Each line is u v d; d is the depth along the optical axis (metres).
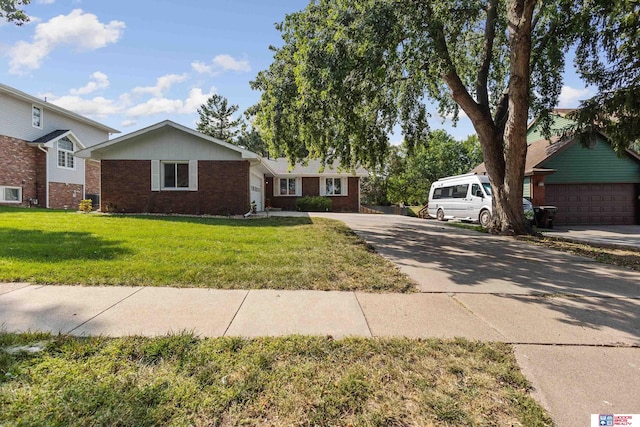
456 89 10.62
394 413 1.98
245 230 9.65
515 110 9.96
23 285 4.21
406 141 12.23
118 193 14.69
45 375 2.23
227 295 4.05
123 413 1.88
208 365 2.43
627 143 9.08
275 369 2.41
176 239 7.61
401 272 5.43
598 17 8.96
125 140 14.34
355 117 9.98
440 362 2.58
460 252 7.52
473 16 9.29
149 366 2.40
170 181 15.02
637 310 3.87
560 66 10.59
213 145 14.91
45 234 7.80
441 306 3.90
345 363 2.53
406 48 8.05
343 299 4.05
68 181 21.44
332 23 7.56
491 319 3.52
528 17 9.19
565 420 1.96
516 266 6.20
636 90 8.34
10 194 18.00
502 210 10.90
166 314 3.40
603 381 2.37
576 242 9.60
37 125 19.80
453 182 16.64
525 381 2.35
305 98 8.55
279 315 3.46
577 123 10.20
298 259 5.94
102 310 3.46
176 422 1.83
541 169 14.92
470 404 2.08
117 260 5.43
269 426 1.84
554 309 3.87
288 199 23.95
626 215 16.22
